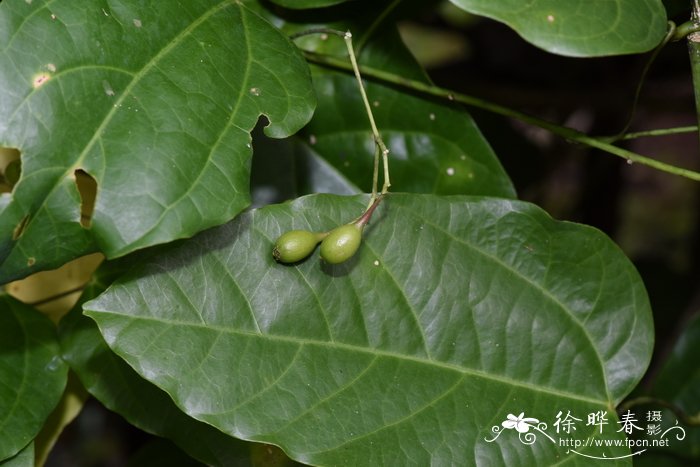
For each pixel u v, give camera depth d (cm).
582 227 50
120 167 45
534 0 47
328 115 54
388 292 49
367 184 55
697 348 60
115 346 46
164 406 49
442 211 50
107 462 103
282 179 54
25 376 49
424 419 48
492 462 49
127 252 45
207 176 46
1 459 48
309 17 54
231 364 47
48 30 46
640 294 51
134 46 47
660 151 128
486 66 73
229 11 49
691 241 87
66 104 45
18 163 49
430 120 54
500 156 66
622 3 48
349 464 47
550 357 50
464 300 50
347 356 48
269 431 47
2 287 52
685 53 69
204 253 47
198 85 47
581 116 79
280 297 48
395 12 54
